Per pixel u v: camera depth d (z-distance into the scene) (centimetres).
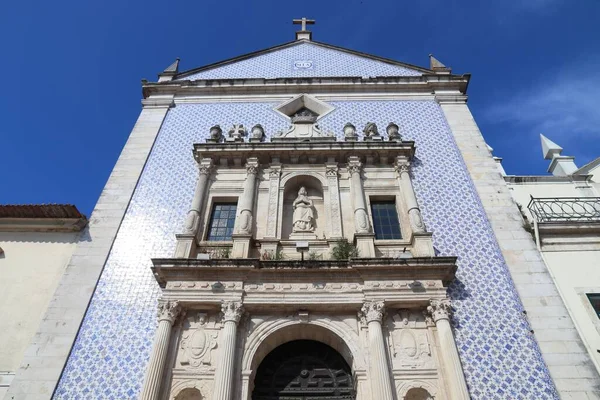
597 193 1256
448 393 865
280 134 1398
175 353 931
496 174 1291
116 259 1112
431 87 1592
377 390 848
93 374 917
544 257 1091
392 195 1238
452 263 994
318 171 1277
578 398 866
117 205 1230
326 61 1770
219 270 1002
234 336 924
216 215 1225
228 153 1287
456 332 962
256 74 1709
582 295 1018
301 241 1112
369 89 1595
